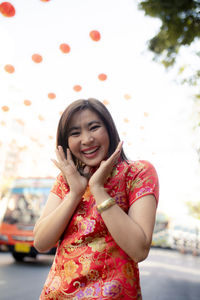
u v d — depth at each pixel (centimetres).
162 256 1552
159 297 540
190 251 1853
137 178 130
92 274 120
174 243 1967
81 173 136
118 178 131
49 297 125
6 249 861
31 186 895
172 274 882
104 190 125
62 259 127
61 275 125
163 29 276
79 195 129
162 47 293
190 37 275
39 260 938
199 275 907
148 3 263
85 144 135
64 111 140
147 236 120
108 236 123
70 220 131
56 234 129
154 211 127
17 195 890
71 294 120
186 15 264
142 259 119
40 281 619
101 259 121
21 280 621
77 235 127
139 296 123
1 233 851
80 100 140
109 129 139
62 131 139
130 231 117
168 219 2039
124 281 118
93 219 125
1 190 1867
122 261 121
